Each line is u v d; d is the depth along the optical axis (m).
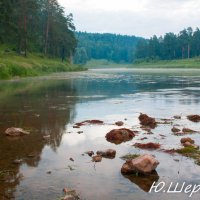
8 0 68.62
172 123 16.55
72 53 127.38
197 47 181.12
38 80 48.06
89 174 9.48
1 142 12.95
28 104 23.22
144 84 42.50
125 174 9.48
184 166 10.05
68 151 11.71
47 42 104.50
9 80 46.81
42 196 8.09
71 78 55.06
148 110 20.66
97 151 11.42
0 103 23.69
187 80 50.94
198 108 21.45
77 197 7.98
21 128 15.36
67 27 116.06
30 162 10.51
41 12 106.25
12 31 75.81
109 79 53.53
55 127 15.68
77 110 20.66
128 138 13.43
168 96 28.31
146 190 8.44
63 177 9.26
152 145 12.09
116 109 21.03
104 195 8.16
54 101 24.89
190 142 12.62
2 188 8.56
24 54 80.94
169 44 186.75
